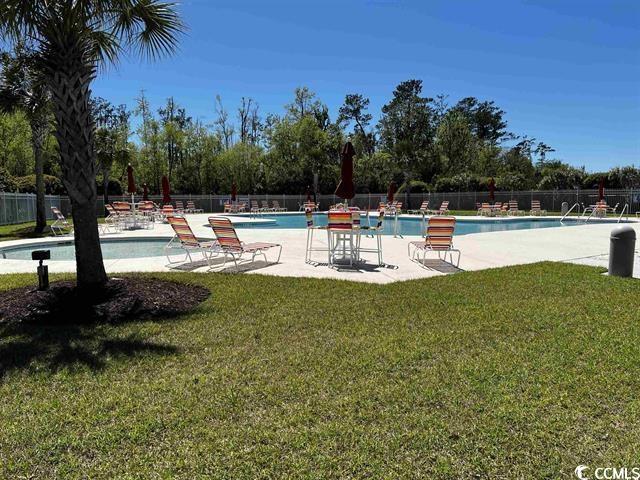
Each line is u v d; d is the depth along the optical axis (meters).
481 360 3.51
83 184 5.47
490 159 48.78
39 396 2.96
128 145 37.09
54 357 3.65
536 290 5.95
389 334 4.18
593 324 4.42
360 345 3.89
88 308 4.99
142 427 2.54
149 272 7.38
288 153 39.88
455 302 5.35
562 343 3.87
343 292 5.89
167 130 38.28
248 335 4.20
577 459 2.23
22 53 5.41
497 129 58.75
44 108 7.73
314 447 2.33
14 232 17.55
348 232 8.48
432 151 45.34
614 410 2.70
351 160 10.42
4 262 8.95
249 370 3.37
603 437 2.41
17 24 4.79
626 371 3.27
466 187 35.81
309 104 41.31
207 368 3.43
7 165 30.45
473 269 7.78
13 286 6.27
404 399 2.87
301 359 3.58
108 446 2.35
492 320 4.59
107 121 43.50
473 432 2.47
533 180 48.81
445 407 2.76
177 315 4.90
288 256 9.49
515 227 20.84
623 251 6.86
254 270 7.70
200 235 14.26
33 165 32.50
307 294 5.79
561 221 23.33
